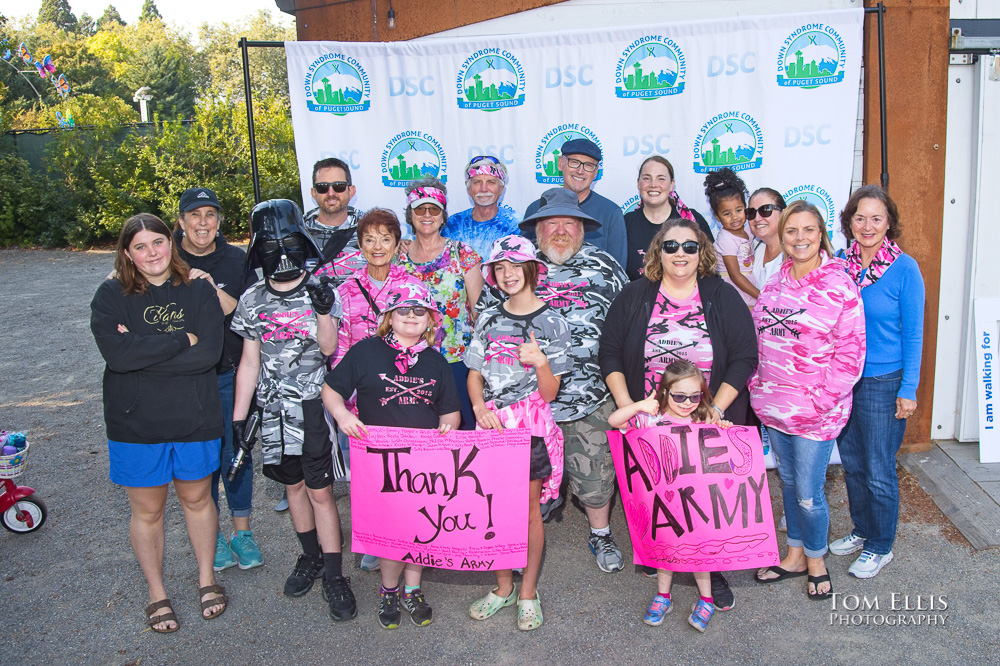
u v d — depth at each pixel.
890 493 3.93
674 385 3.47
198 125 18.91
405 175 5.36
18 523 4.75
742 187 4.66
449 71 5.18
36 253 18.20
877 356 3.84
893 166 5.08
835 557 4.26
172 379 3.50
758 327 3.69
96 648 3.62
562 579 4.14
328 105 5.27
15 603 4.01
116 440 3.50
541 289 3.94
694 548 3.52
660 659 3.43
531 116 5.19
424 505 3.56
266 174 18.69
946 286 5.28
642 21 5.28
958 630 3.56
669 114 5.05
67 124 19.44
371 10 5.40
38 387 7.95
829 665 3.34
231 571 4.29
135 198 18.67
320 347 3.71
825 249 3.53
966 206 5.18
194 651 3.58
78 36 55.81
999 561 4.13
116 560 4.44
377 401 3.57
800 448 3.65
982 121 5.04
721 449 3.52
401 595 3.92
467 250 4.35
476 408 3.59
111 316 3.47
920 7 4.91
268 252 3.54
